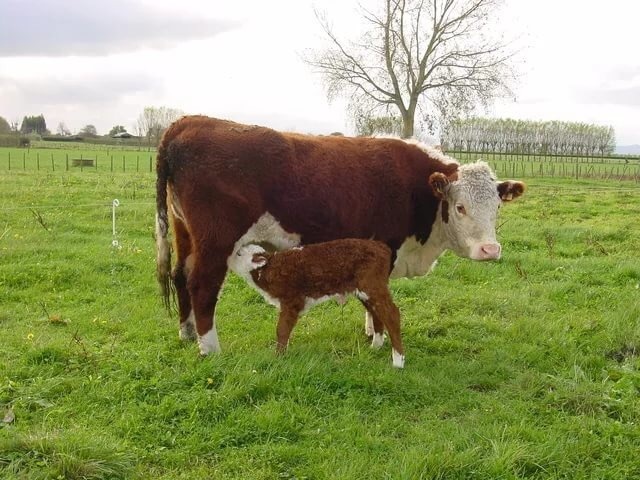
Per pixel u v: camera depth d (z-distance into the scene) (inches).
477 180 141.9
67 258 219.3
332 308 173.9
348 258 129.0
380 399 114.1
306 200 136.0
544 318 163.0
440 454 92.3
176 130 136.6
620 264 216.5
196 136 132.7
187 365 124.7
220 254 134.4
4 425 99.6
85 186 446.0
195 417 104.2
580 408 111.7
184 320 145.7
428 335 155.0
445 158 152.4
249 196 132.2
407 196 147.6
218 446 97.3
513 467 91.1
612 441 101.3
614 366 131.9
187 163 132.2
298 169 135.1
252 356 125.8
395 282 193.9
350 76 705.0
